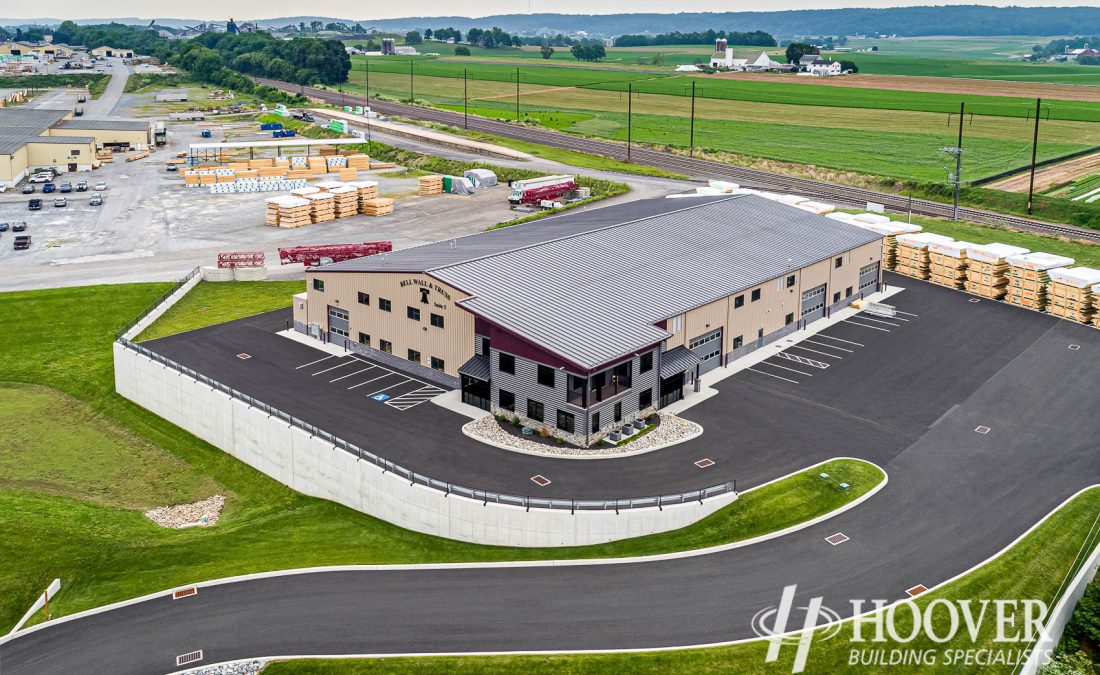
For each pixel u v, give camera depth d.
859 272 86.88
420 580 46.94
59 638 43.41
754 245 81.75
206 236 117.44
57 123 190.12
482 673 39.84
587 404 57.38
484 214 130.38
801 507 51.69
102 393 74.62
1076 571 45.75
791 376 69.81
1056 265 84.31
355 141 186.38
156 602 45.84
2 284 96.88
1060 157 171.75
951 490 53.41
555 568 47.56
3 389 76.00
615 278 70.81
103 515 57.16
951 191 142.75
